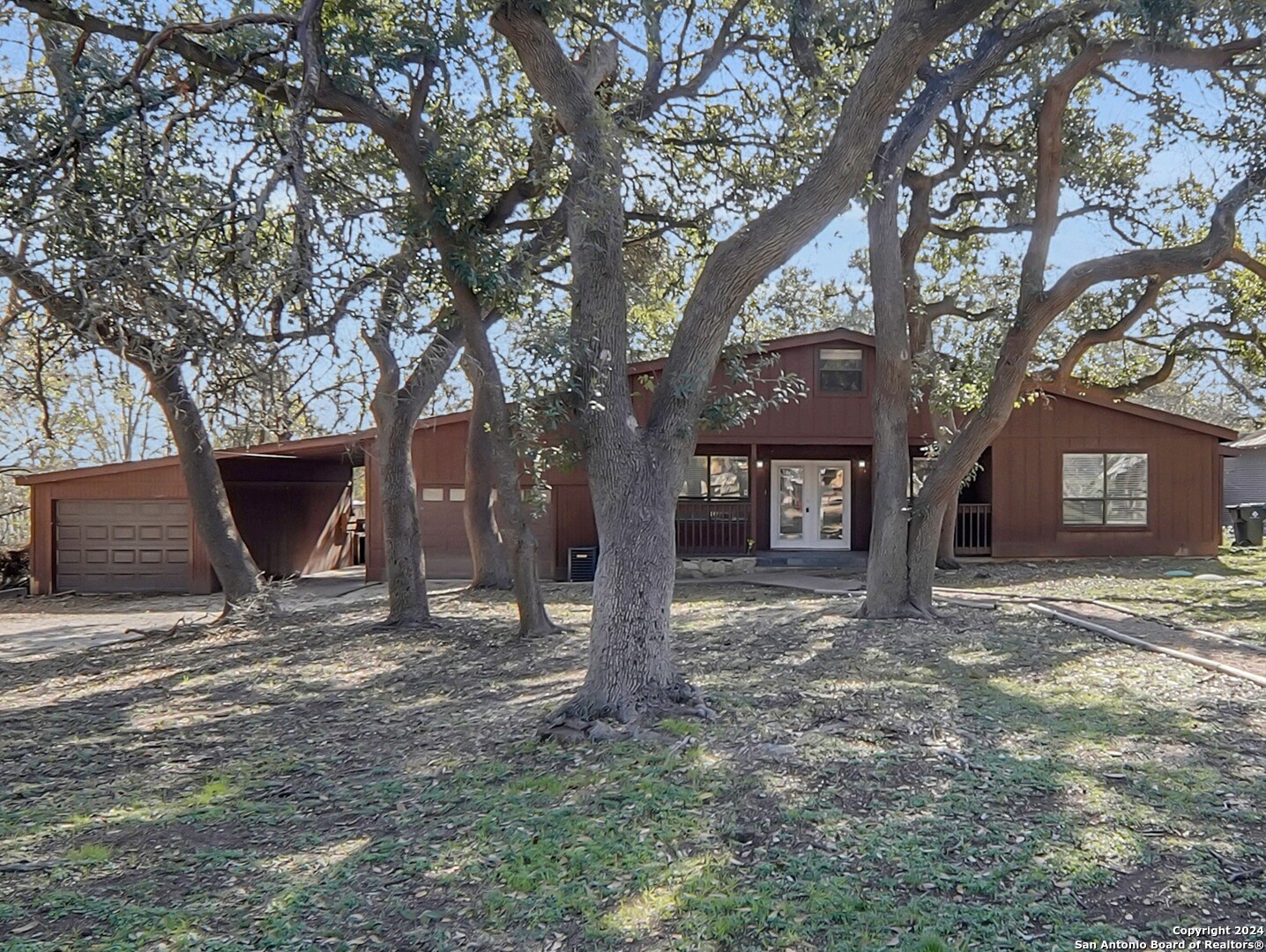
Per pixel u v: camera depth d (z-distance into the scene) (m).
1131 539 17.30
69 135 5.93
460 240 8.23
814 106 8.88
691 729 5.55
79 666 9.44
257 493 17.00
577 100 6.53
